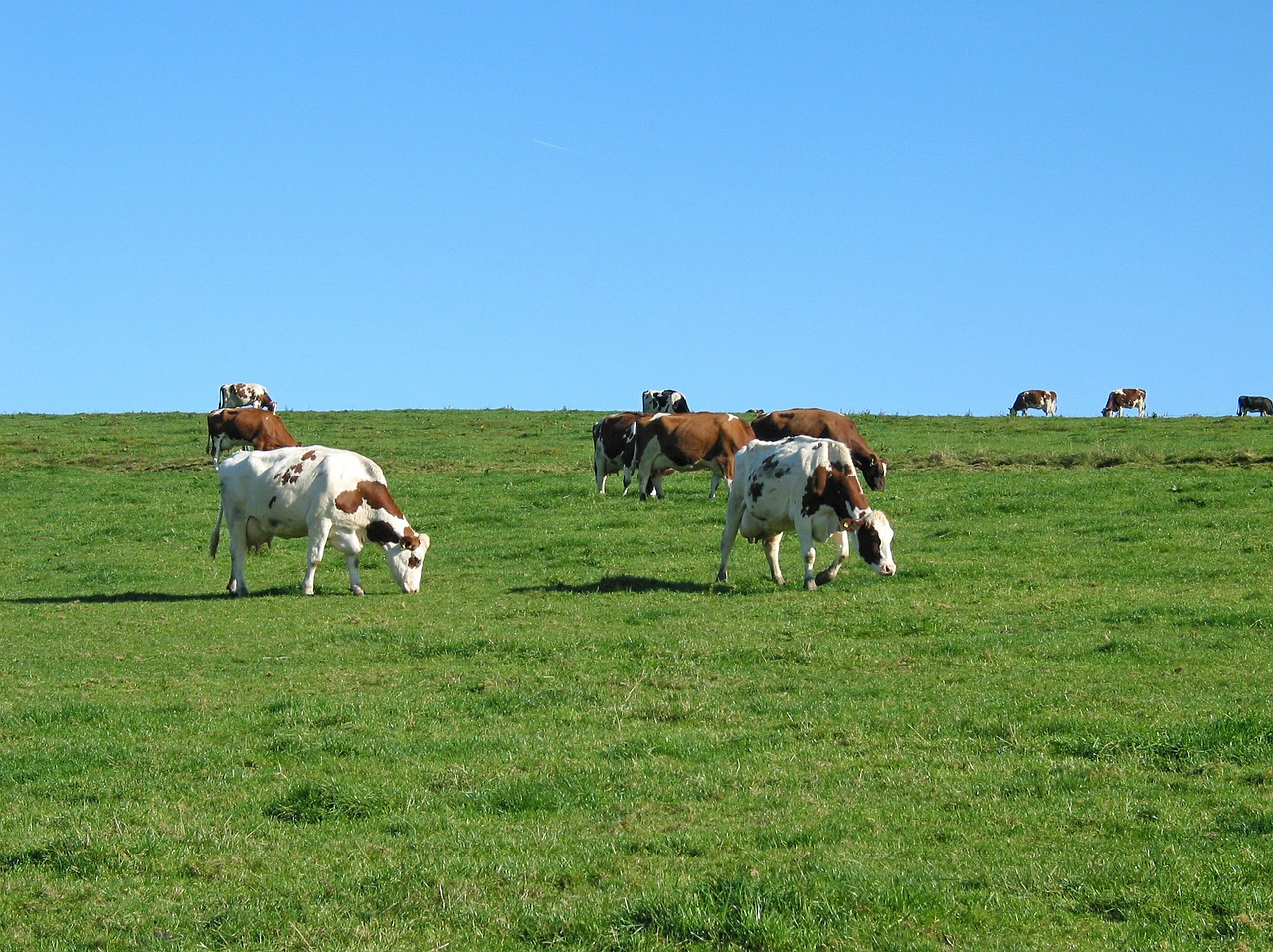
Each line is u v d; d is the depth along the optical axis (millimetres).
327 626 17906
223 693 14094
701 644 15562
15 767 11227
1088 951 7152
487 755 11266
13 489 34406
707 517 27312
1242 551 21078
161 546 26516
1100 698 12547
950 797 9828
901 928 7426
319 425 49938
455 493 31906
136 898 8289
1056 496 27844
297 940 7555
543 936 7531
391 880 8406
